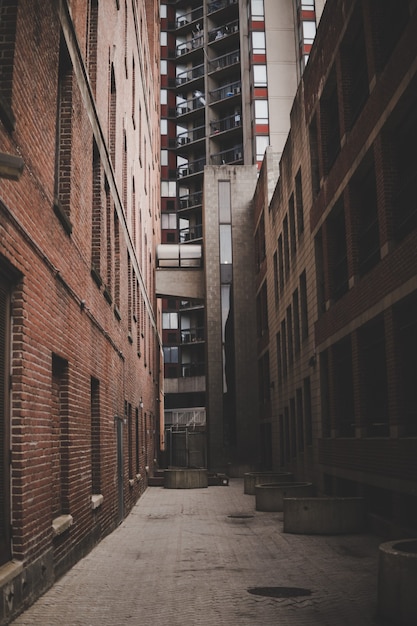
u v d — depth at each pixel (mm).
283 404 30250
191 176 86562
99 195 15008
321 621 7340
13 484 7730
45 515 8859
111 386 16297
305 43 71938
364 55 16469
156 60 50469
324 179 19672
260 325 39125
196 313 84375
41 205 8938
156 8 52125
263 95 72938
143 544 13656
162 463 49219
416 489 11836
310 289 22266
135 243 25531
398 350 13031
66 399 10734
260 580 9766
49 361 9328
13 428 7812
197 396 83125
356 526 14891
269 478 25797
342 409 18875
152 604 8234
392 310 13109
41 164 8953
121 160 19766
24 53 8031
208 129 83125
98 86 14656
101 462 14281
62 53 10977
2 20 7656
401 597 7242
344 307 17188
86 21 13477
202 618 7516
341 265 19172
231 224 42688
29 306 8289
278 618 7480
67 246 10758
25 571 7809
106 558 11844
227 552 12523
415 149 13117
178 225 87750
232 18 85188
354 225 16469
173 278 44594
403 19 13312
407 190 13320
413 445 11953
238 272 41844
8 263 7469
